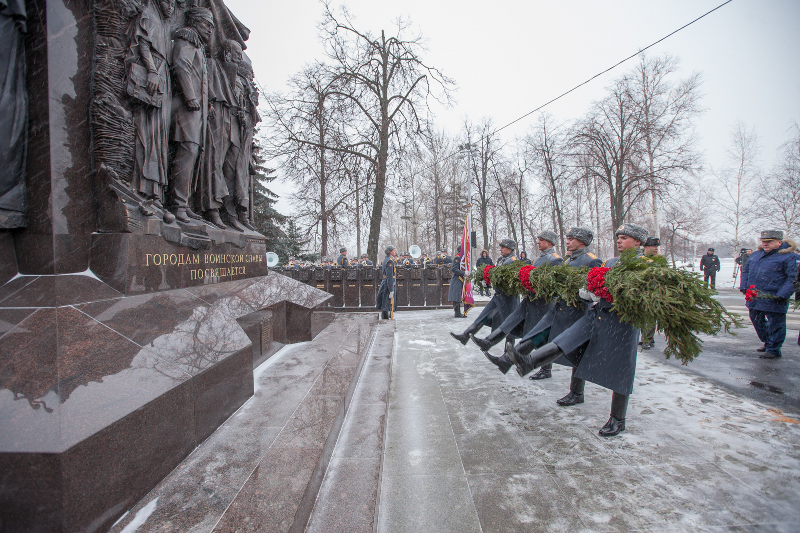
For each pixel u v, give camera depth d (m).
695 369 4.79
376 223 15.59
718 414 3.26
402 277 11.97
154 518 1.45
